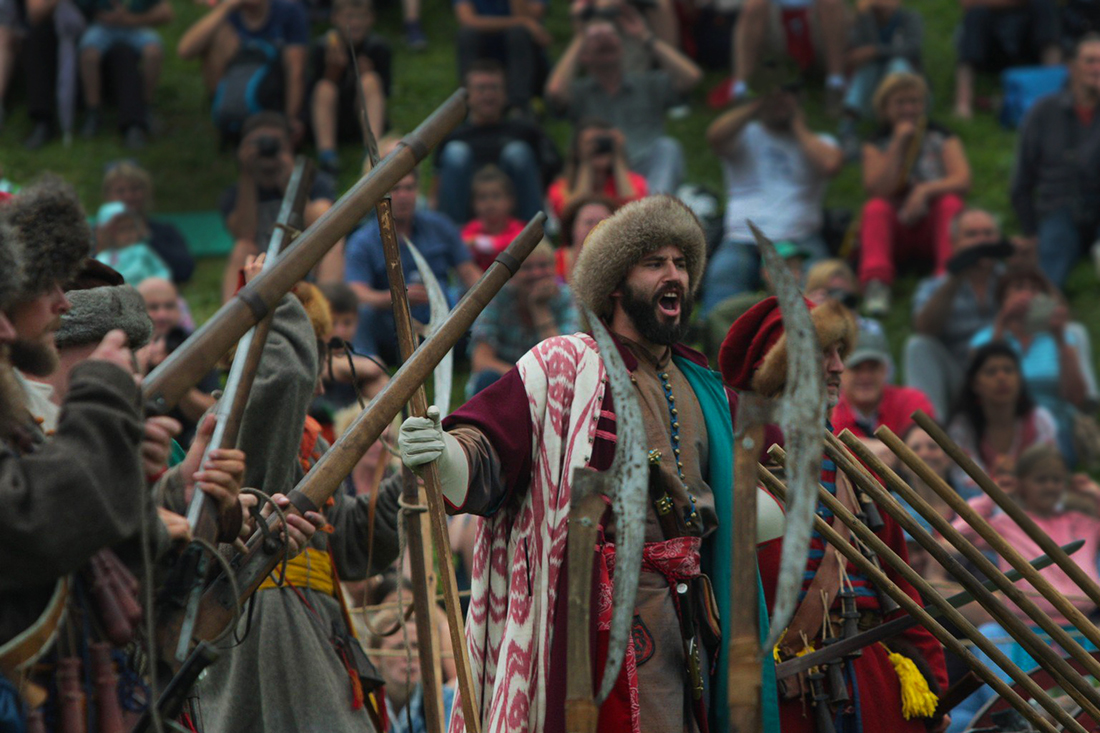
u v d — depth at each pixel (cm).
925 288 3609
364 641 1936
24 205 1011
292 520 1102
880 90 3941
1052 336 3312
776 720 1212
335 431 2058
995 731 1580
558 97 4216
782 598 909
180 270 3531
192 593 1000
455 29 5194
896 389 2458
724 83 4669
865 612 1430
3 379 928
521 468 1211
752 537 962
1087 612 2102
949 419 3203
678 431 1238
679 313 1259
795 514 923
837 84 4609
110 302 1182
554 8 5238
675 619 1189
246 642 1336
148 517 926
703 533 1213
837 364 1460
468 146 3716
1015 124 4716
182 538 978
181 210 4122
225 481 1032
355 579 1469
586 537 994
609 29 4009
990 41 4881
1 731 859
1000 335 3325
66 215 1015
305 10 4384
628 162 4000
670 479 1205
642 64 4203
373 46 4219
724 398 1287
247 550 1095
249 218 3422
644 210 1255
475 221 3419
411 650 1919
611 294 1262
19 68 4734
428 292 1399
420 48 5019
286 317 1330
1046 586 1288
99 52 4484
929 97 4647
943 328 3381
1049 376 3272
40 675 909
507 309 2858
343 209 1121
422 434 1138
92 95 4503
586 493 997
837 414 1997
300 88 4209
